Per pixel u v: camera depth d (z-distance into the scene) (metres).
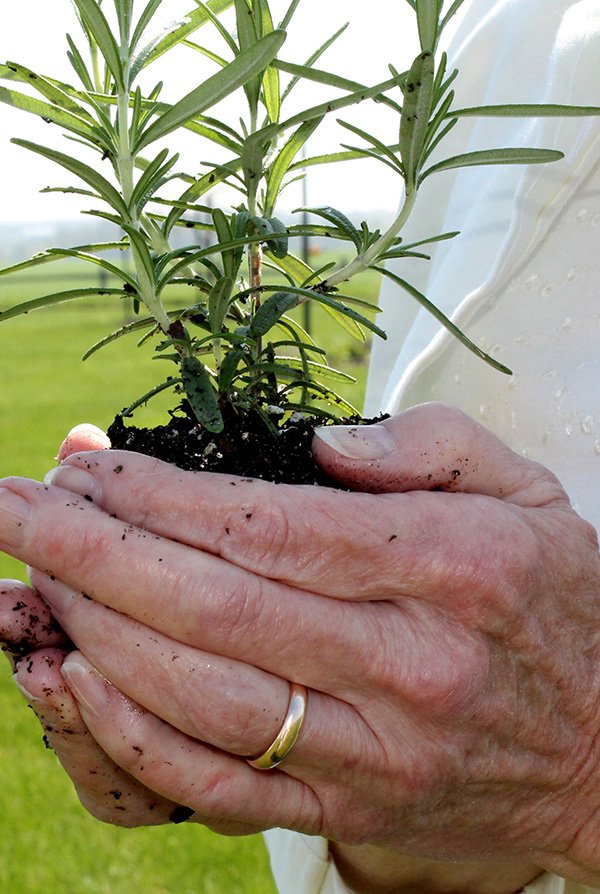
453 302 0.48
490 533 0.36
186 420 0.39
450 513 0.37
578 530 0.39
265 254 0.41
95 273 15.34
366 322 0.36
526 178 0.43
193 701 0.35
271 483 0.36
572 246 0.45
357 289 7.32
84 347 7.76
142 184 0.35
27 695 0.36
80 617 0.36
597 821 0.39
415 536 0.36
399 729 0.36
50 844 1.15
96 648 0.35
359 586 0.36
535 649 0.37
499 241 0.47
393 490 0.38
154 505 0.36
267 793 0.37
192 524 0.36
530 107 0.35
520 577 0.36
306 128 0.37
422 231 0.53
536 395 0.45
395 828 0.38
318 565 0.36
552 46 0.47
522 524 0.37
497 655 0.37
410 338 0.50
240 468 0.38
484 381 0.47
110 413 4.44
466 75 0.51
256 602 0.35
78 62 0.38
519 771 0.38
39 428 4.09
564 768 0.38
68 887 1.05
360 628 0.35
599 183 0.44
